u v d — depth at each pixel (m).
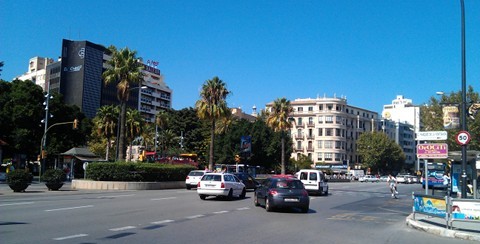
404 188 52.34
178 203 21.12
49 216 14.43
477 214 12.93
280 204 18.14
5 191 27.62
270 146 73.31
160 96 131.00
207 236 11.11
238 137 74.25
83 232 11.15
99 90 114.38
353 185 59.09
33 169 68.88
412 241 11.70
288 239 11.13
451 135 41.22
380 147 106.31
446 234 12.82
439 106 44.12
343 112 119.88
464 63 18.50
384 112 149.62
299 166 93.25
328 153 116.62
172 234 11.24
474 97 42.44
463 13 18.67
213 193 23.80
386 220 16.75
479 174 30.39
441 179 47.50
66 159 54.94
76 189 32.06
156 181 35.59
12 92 56.16
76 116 62.97
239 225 13.57
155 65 134.25
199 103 49.34
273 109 64.00
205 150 87.88
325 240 11.21
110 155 80.81
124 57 41.06
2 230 11.19
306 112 121.31
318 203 24.78
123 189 32.91
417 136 18.92
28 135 55.22
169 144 89.56
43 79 121.88
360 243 10.98
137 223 13.24
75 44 112.94
